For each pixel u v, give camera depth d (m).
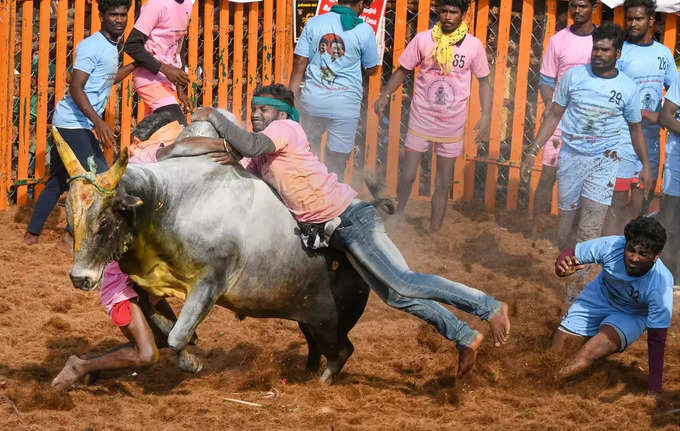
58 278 11.71
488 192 15.47
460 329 8.05
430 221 14.38
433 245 13.76
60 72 14.82
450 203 15.55
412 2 15.52
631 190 13.76
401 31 15.38
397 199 14.44
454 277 12.34
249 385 8.52
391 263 7.82
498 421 7.73
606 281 8.94
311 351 8.86
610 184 11.20
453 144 13.91
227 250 7.49
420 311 8.07
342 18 13.42
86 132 12.38
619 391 8.66
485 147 15.84
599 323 9.13
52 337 9.66
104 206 6.84
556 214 15.31
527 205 15.53
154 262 7.43
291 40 15.70
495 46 15.49
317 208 7.73
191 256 7.40
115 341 9.62
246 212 7.59
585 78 11.11
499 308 7.79
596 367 9.09
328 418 7.69
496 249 13.68
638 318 8.90
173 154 7.58
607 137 11.12
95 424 7.38
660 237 8.25
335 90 13.48
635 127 11.17
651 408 8.15
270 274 7.79
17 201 14.79
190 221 7.36
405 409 8.04
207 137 7.63
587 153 11.18
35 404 7.73
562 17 15.29
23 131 14.73
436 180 14.16
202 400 8.05
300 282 7.96
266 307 8.01
